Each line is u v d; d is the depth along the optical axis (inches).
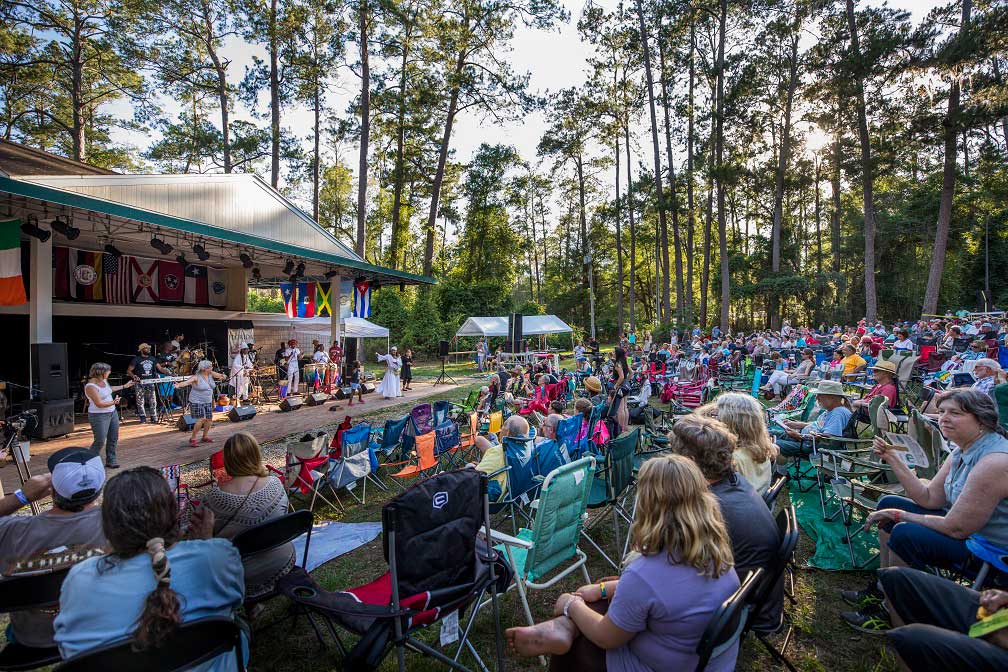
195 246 455.5
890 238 1555.1
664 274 1341.0
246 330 688.4
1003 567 100.6
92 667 65.1
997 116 805.2
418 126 1189.7
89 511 93.0
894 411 239.9
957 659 75.0
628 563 77.5
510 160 1624.0
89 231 436.8
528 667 115.0
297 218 579.8
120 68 1012.5
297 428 398.3
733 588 73.8
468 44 1105.4
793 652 117.0
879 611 124.4
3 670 87.5
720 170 1130.7
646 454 215.3
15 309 486.3
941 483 119.3
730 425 134.3
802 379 426.3
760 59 1100.5
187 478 262.1
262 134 1084.5
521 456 165.5
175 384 441.7
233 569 84.7
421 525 93.4
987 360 243.6
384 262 2090.3
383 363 1090.1
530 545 118.8
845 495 160.7
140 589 72.6
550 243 2396.7
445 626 102.7
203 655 73.7
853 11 922.1
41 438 348.2
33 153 458.6
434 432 232.5
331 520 204.7
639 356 730.2
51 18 923.4
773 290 1254.3
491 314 1325.0
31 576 84.5
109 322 581.6
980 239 1466.5
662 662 70.9
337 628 129.9
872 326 911.7
